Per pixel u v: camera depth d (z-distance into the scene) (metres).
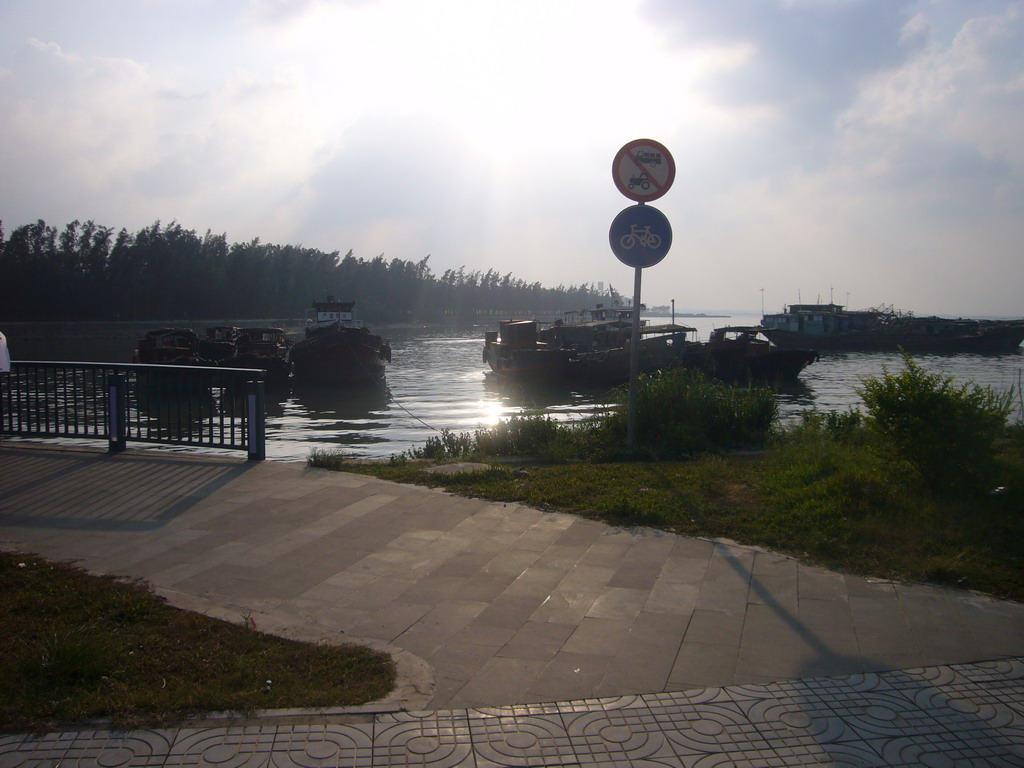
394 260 146.88
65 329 84.56
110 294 92.50
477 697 3.59
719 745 3.19
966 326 68.25
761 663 3.93
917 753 3.13
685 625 4.41
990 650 4.05
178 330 40.00
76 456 9.27
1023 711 3.45
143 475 8.25
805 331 71.62
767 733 3.28
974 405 7.00
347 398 33.44
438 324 153.50
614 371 35.56
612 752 3.14
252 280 106.00
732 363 35.56
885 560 5.38
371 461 9.38
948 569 5.08
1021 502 6.54
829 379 41.00
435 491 7.49
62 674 3.67
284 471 8.42
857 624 4.39
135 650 4.03
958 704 3.51
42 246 91.94
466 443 10.95
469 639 4.25
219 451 15.70
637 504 6.65
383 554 5.70
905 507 6.43
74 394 10.33
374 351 38.69
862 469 7.40
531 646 4.16
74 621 4.38
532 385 37.03
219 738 3.20
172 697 3.49
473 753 3.13
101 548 5.83
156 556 5.65
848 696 3.59
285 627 4.36
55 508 6.96
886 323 72.56
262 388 9.02
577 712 3.46
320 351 37.94
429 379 43.09
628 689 3.67
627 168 8.90
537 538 6.02
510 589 5.00
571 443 10.26
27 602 4.62
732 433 10.99
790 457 8.59
